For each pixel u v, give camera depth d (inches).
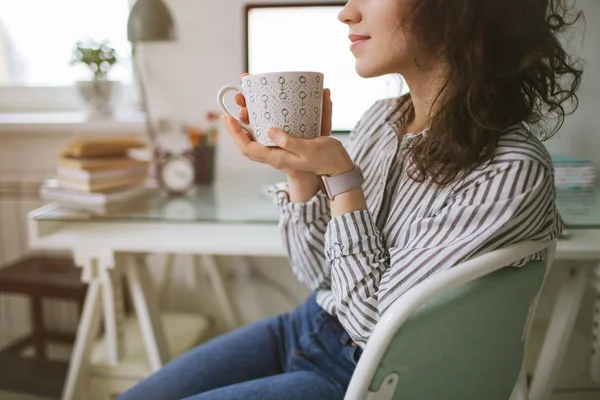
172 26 56.9
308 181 32.3
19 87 73.6
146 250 45.0
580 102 55.0
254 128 25.8
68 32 72.3
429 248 24.5
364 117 36.1
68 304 72.2
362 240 26.7
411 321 20.7
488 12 24.3
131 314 65.7
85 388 52.0
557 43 26.6
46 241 46.5
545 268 26.5
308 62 55.9
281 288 69.3
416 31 25.7
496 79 25.3
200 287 70.6
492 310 23.5
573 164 50.8
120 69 72.0
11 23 72.9
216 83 64.0
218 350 35.8
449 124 25.4
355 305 26.2
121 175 53.6
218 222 46.2
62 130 67.2
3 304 73.3
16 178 69.1
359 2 27.8
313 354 32.7
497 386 27.3
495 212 23.8
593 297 59.9
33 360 59.8
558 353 45.3
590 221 42.9
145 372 51.4
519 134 25.5
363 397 20.7
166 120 65.2
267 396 29.3
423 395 23.3
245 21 55.9
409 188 27.9
